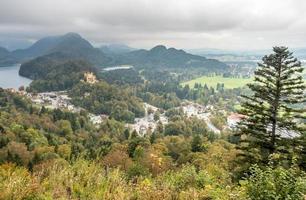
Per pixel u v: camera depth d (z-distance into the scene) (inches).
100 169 471.2
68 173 428.1
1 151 3289.9
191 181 521.7
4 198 334.0
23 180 378.6
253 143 1238.9
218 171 791.1
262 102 1234.6
